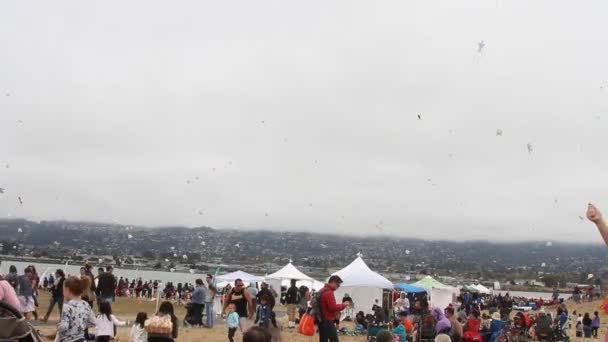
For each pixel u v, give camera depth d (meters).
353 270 32.41
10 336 6.22
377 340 10.17
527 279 115.00
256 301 17.70
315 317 13.48
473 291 52.03
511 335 23.72
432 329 17.98
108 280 19.23
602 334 35.50
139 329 12.91
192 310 23.88
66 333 8.30
